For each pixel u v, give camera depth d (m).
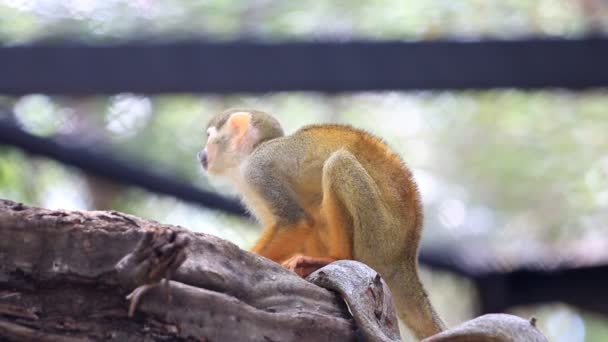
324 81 12.79
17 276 5.75
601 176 19.17
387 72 12.79
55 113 15.44
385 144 8.55
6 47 12.55
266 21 13.77
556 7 14.18
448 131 20.03
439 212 19.14
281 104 18.45
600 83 12.93
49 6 13.14
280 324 6.20
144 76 12.70
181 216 17.73
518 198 19.44
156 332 5.83
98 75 12.67
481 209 19.19
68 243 5.81
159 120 16.50
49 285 5.78
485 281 15.88
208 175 9.79
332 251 7.98
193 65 12.76
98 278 5.80
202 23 13.48
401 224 8.12
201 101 16.86
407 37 13.31
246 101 17.94
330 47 12.80
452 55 12.84
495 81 12.83
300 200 8.66
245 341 6.05
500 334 5.89
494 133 19.91
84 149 15.15
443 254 16.02
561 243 16.89
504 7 14.09
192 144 16.53
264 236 8.58
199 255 6.18
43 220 5.82
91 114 15.80
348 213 7.92
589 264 15.54
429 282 17.72
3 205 5.86
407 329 8.09
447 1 13.97
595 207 18.94
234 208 15.74
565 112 19.11
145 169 15.52
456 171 20.17
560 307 17.70
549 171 19.50
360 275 6.75
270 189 8.72
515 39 12.93
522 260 15.74
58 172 17.14
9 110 14.62
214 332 5.96
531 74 12.88
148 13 13.46
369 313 6.48
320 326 6.34
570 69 12.86
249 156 9.13
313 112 18.88
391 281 8.00
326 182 7.91
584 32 13.48
